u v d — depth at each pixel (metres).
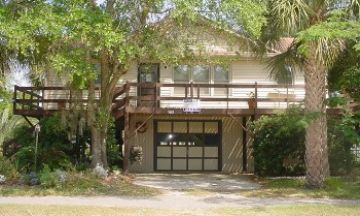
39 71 18.47
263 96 24.50
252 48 17.89
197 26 16.36
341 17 15.83
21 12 14.05
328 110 21.11
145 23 15.88
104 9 15.18
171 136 25.19
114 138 22.02
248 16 13.99
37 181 17.14
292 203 14.43
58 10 13.83
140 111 22.05
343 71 19.23
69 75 15.20
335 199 15.19
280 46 18.66
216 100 22.53
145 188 17.42
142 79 24.45
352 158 21.11
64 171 18.11
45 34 13.72
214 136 25.31
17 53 17.25
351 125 18.78
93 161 19.06
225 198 15.50
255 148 21.86
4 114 25.44
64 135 22.02
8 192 15.66
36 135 20.14
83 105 19.92
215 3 14.52
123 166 22.16
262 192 16.66
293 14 15.30
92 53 16.02
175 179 21.12
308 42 15.38
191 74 24.72
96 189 16.61
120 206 13.77
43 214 12.33
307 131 17.25
